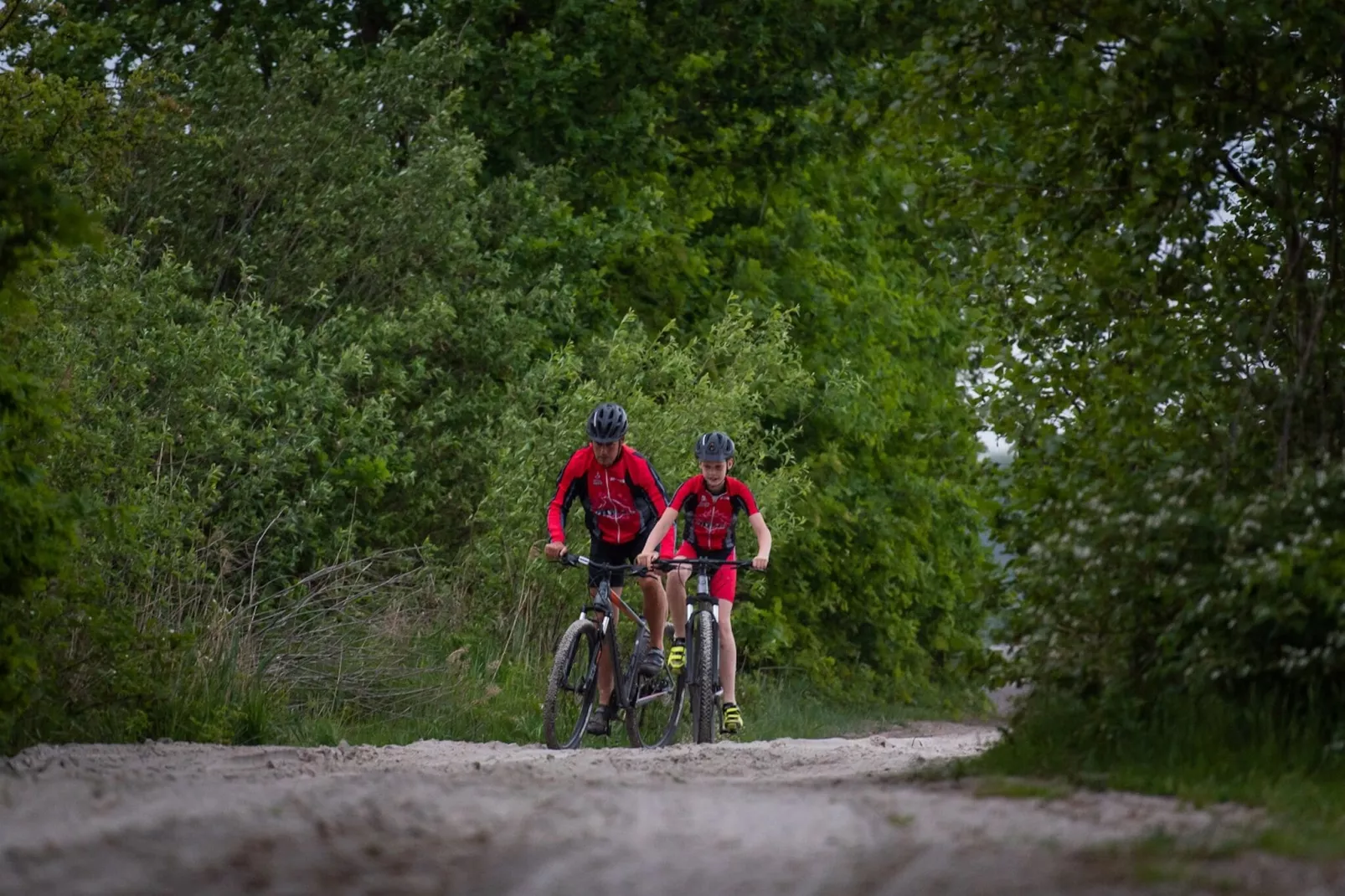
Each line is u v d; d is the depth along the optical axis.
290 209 38.16
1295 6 16.72
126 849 9.10
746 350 39.91
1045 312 19.91
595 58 46.66
